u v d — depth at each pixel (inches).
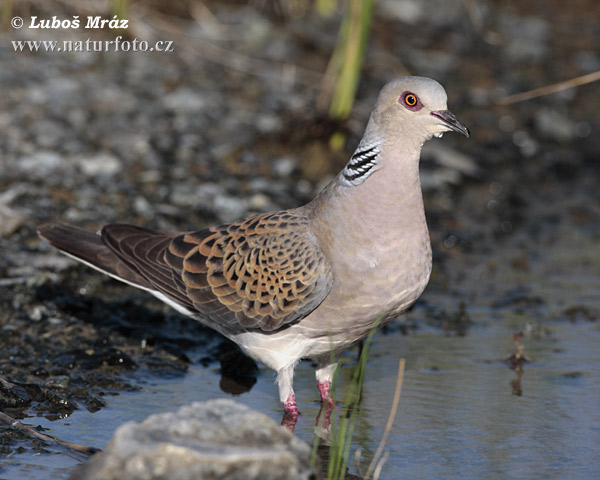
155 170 580.4
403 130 332.2
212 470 236.7
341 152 635.5
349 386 376.5
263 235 350.6
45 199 523.5
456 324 452.1
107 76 685.3
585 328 449.1
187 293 359.3
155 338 418.3
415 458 312.8
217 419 258.7
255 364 405.1
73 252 375.9
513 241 575.2
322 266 336.8
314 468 276.5
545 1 955.3
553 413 351.6
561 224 606.9
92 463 252.7
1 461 295.3
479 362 405.4
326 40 784.3
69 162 569.6
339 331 346.0
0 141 581.6
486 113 746.2
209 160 605.0
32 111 622.8
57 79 665.6
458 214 607.2
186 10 783.1
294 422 344.8
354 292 333.7
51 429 325.7
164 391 368.2
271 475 242.1
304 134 636.7
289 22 809.5
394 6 866.1
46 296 437.4
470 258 545.0
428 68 778.2
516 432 334.3
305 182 596.7
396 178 332.5
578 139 735.1
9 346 391.9
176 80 697.6
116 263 373.1
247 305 349.7
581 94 799.1
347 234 333.1
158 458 234.8
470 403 360.2
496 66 810.8
